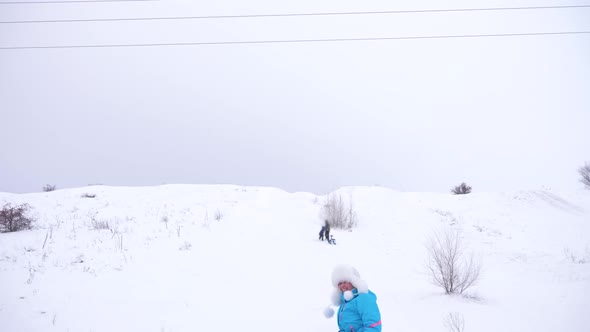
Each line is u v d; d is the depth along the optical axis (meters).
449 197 23.84
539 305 6.79
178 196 20.48
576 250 13.46
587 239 15.37
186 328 5.56
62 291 6.93
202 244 11.09
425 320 5.98
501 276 9.95
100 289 7.16
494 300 7.20
